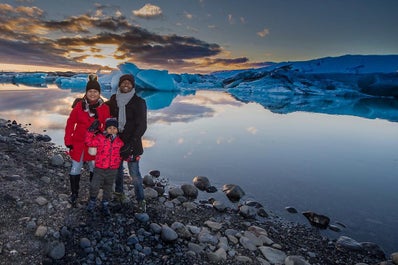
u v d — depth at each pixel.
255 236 4.41
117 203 4.79
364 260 4.16
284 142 11.30
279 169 7.91
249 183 6.78
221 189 6.36
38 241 3.52
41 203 4.34
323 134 13.42
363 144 11.54
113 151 4.07
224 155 8.91
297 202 5.94
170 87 44.22
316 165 8.45
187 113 18.19
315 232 4.86
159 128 12.64
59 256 3.29
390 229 5.04
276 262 3.82
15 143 7.62
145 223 4.30
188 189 5.90
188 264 3.50
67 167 6.32
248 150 9.72
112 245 3.64
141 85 43.72
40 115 14.21
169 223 4.48
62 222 3.96
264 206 5.69
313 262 4.00
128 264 3.36
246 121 16.17
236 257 3.79
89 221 4.08
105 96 27.12
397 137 13.07
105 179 4.18
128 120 4.20
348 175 7.70
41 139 8.88
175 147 9.49
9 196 4.40
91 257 3.36
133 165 4.43
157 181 6.53
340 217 5.41
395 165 8.64
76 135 4.24
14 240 3.46
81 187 5.24
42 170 5.80
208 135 11.70
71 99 23.23
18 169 5.60
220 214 5.19
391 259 4.17
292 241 4.52
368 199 6.21
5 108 16.42
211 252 3.80
